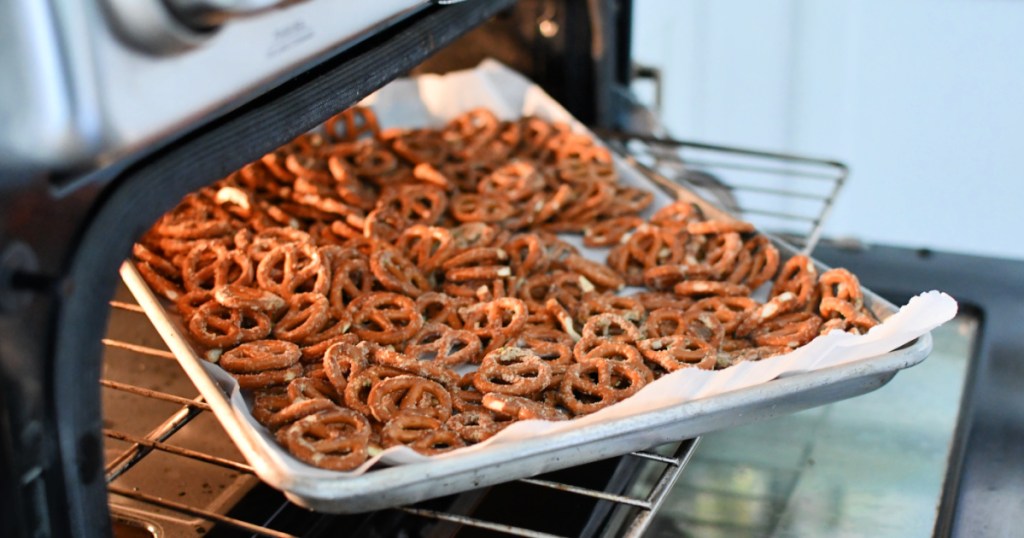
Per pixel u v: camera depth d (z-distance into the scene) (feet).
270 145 2.99
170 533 3.25
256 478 3.39
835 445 3.69
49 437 2.72
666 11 6.55
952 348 3.92
